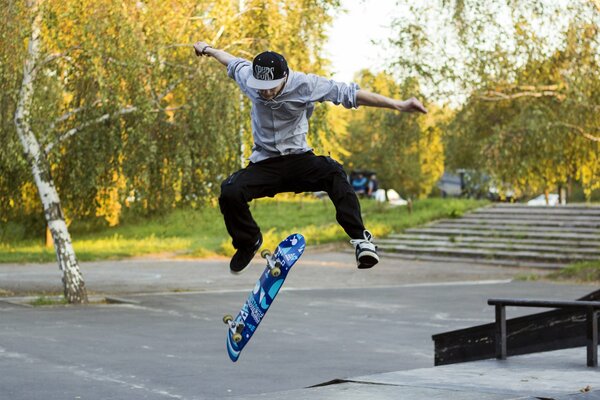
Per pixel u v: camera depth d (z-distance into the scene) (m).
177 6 17.42
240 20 18.11
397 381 6.73
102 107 17.12
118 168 19.12
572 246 32.81
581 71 20.86
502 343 8.22
